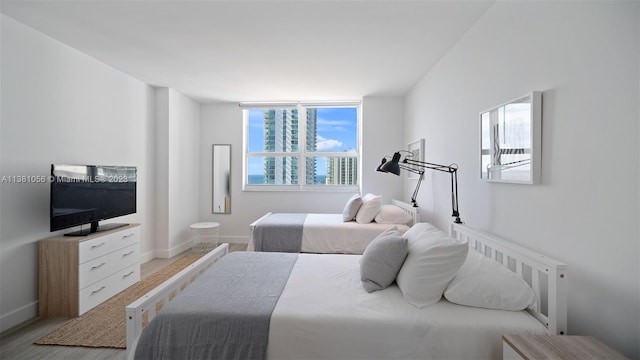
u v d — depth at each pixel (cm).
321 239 317
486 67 202
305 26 229
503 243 164
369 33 239
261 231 324
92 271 251
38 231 243
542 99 147
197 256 412
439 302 143
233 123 484
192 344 129
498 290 137
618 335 112
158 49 275
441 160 289
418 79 360
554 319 122
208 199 487
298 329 129
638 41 104
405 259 164
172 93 409
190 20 222
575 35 128
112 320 232
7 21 221
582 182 125
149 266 366
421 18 214
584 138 124
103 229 283
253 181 500
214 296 150
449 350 125
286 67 320
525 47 161
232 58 295
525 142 156
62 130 266
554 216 140
